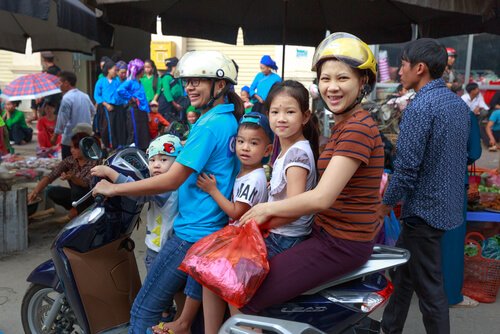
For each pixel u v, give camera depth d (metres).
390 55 9.76
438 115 2.54
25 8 3.69
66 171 4.91
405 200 2.76
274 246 1.95
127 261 2.70
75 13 4.60
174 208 2.37
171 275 2.26
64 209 6.04
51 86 6.21
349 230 1.86
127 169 2.36
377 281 2.03
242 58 11.20
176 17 5.52
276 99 1.96
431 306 2.71
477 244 3.78
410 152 2.56
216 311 2.10
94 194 2.27
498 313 3.60
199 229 2.21
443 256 3.53
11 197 4.63
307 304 1.95
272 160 2.24
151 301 2.31
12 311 3.54
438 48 2.63
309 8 5.77
